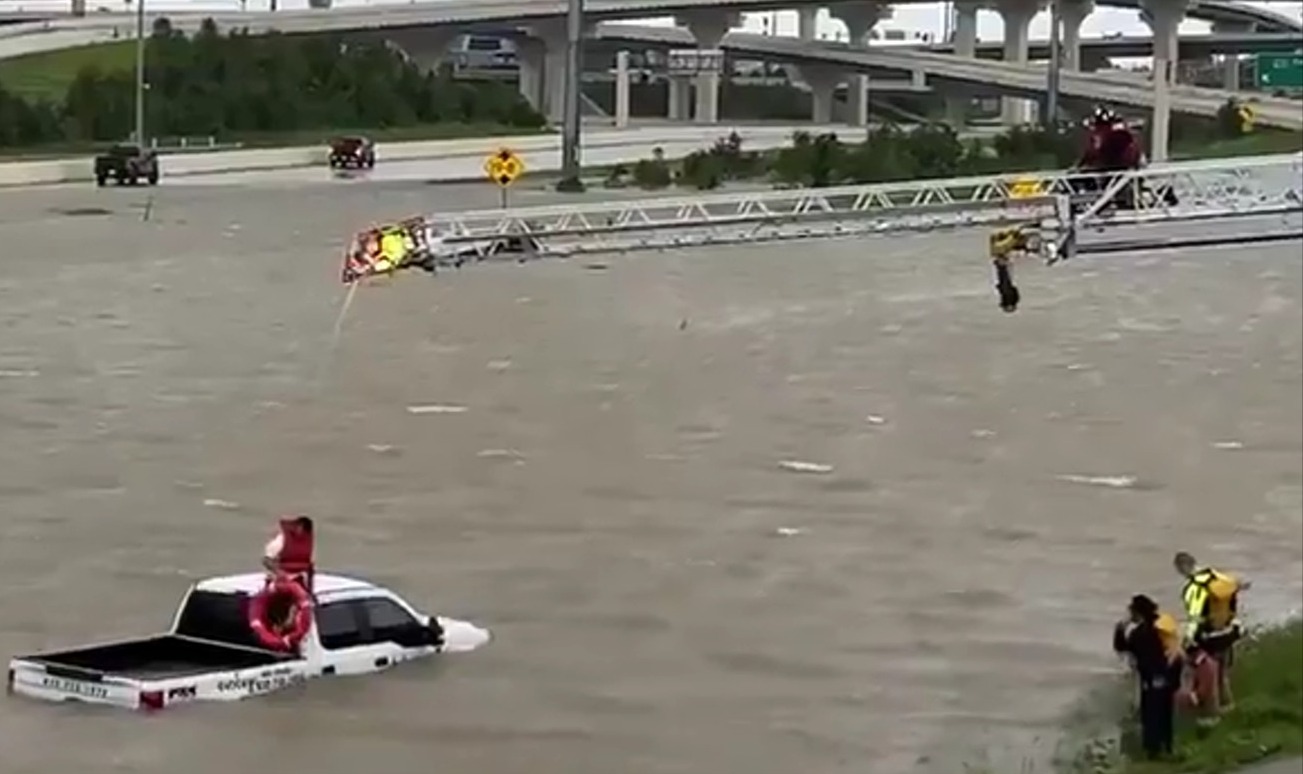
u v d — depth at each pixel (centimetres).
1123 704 3953
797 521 5606
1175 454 6831
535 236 3741
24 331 8375
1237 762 3319
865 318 10450
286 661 3916
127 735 3641
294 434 6656
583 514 5612
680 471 6247
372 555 5091
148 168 11194
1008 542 5450
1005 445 6900
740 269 12731
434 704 3881
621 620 4544
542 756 3638
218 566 4934
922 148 18712
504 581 4850
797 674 4175
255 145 13188
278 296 9544
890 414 7475
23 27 13175
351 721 3766
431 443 6594
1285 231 3703
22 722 3691
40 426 6612
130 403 7075
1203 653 3606
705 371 8431
